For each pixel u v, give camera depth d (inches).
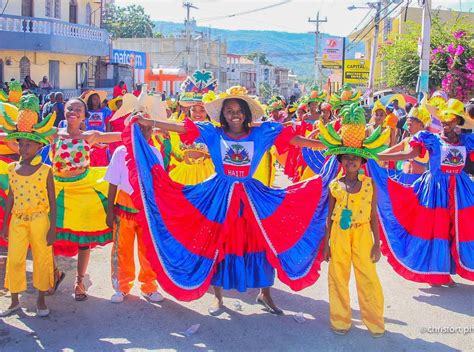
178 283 212.7
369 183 205.3
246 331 209.6
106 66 1453.0
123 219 231.8
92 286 253.1
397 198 252.1
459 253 255.1
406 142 276.4
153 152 218.2
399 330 212.2
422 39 605.3
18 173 213.3
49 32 1117.7
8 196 216.7
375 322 205.2
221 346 197.6
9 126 210.8
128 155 215.5
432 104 280.8
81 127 293.6
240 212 213.2
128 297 240.7
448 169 252.8
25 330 207.3
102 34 1323.8
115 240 234.8
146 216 212.1
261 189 214.1
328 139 202.4
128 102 231.3
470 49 737.0
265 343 200.1
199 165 279.1
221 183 214.1
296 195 215.3
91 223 236.7
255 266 217.3
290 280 217.5
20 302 233.1
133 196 215.3
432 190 253.6
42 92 1040.8
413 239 255.6
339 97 421.7
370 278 204.7
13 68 1102.4
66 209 234.7
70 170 236.2
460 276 259.0
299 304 236.1
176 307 231.1
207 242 214.4
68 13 1290.6
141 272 237.1
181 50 2487.7
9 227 220.2
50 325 212.1
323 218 218.5
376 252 205.8
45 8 1202.0
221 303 228.5
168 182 214.1
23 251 215.8
